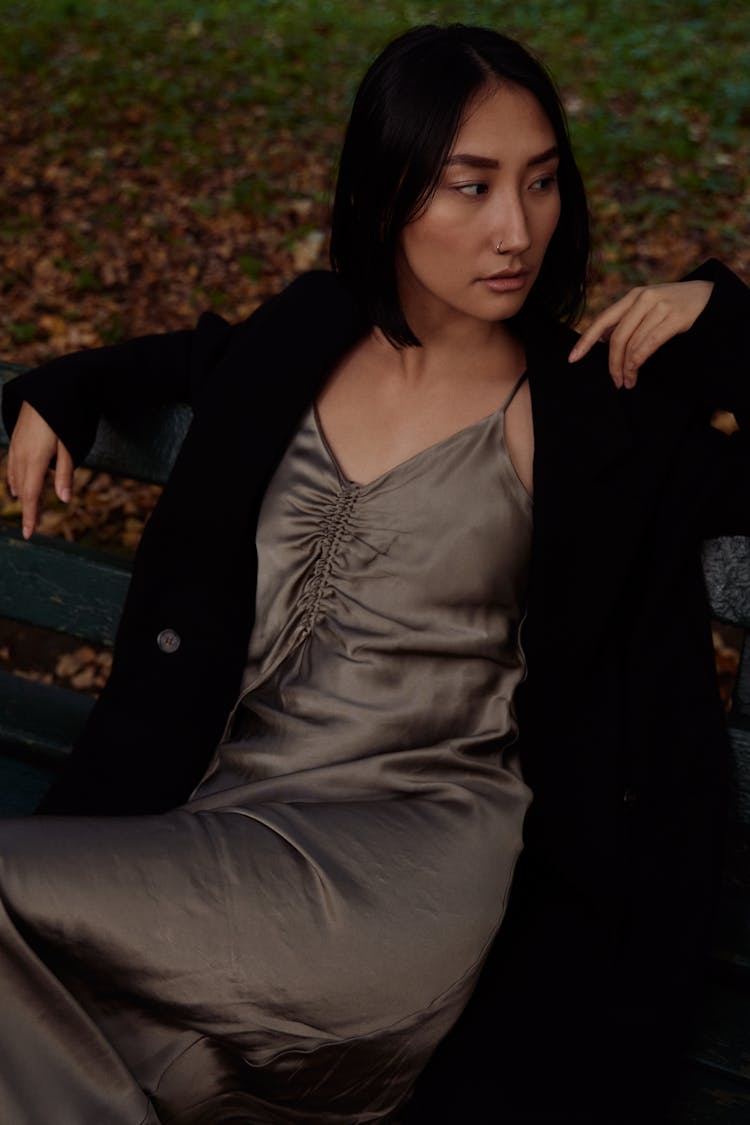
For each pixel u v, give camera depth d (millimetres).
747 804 2023
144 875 1549
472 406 1858
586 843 1866
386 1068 1578
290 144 7809
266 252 6473
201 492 1974
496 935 1757
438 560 1807
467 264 1723
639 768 1878
